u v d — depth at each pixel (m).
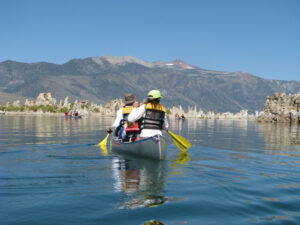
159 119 8.06
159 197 4.15
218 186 4.80
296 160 7.70
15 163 6.79
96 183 4.92
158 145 7.21
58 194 4.25
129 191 4.44
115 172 5.86
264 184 5.02
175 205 3.81
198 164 6.91
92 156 7.99
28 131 17.61
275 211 3.66
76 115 52.88
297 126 29.14
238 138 14.66
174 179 5.28
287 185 4.97
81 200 3.97
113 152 8.85
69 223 3.20
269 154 8.82
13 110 115.56
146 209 3.66
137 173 5.79
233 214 3.55
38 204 3.79
